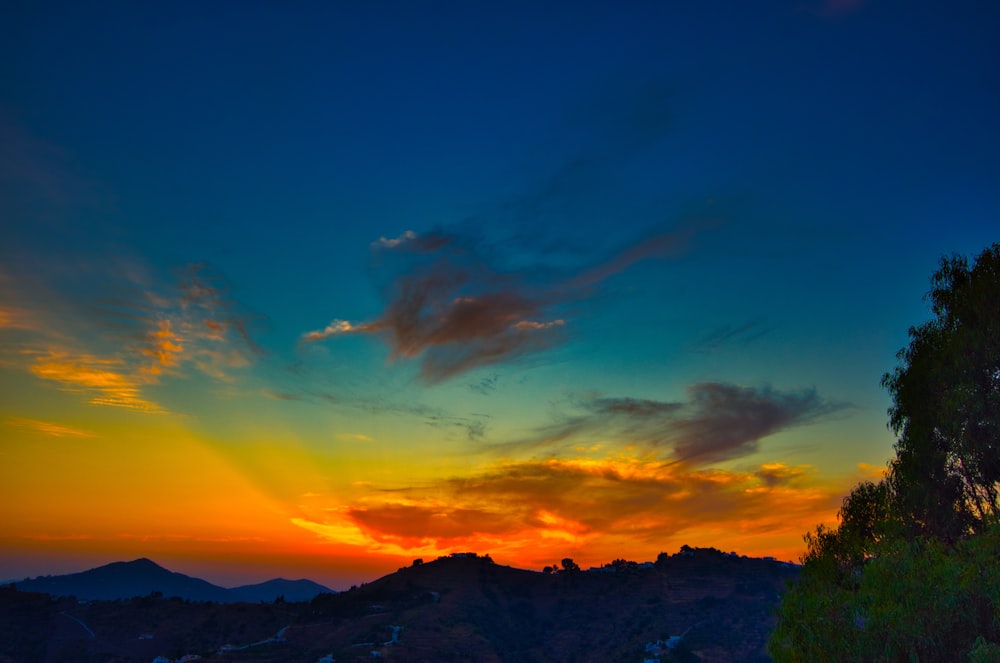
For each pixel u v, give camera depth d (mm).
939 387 23422
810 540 24547
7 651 148125
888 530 22594
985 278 23469
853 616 18094
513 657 170875
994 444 21453
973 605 16109
